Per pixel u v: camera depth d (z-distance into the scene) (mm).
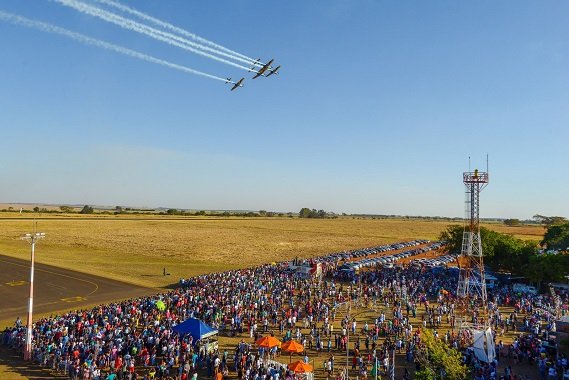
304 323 51094
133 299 61844
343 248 141625
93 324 45656
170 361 36688
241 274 79500
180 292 64125
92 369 34469
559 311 50031
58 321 45938
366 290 67812
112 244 127812
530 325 50094
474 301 57406
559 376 36094
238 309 53688
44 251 106562
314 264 85000
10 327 48469
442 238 95750
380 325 49875
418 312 57656
